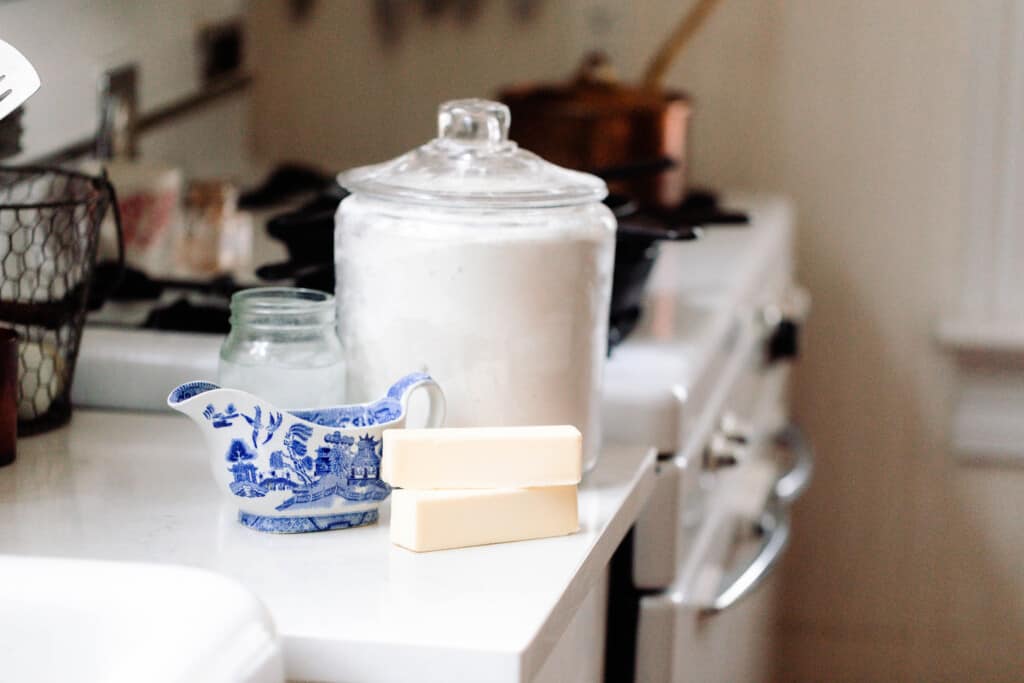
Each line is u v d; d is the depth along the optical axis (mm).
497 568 771
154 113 1569
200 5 1701
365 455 820
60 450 954
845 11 2020
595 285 905
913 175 2057
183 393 797
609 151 1541
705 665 1302
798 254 2105
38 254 981
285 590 732
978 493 2141
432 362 871
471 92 2057
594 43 2045
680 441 1052
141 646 634
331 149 2064
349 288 896
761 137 2070
